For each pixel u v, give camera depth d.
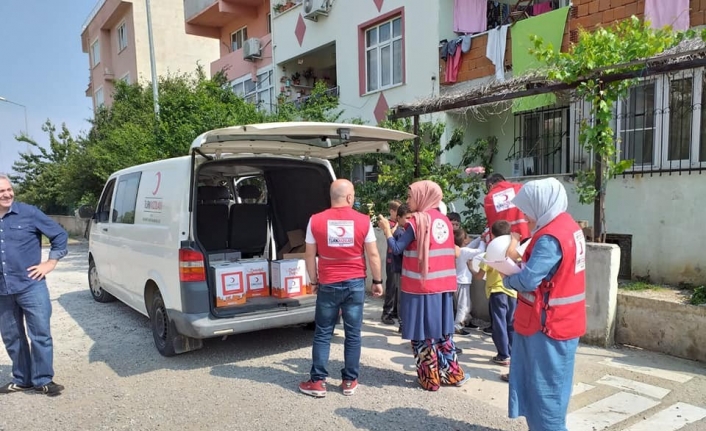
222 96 12.45
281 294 5.26
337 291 4.16
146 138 12.88
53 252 4.45
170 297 5.02
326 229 4.15
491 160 10.22
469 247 5.90
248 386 4.50
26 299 4.30
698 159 6.58
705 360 4.62
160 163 5.66
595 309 5.21
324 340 4.24
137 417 3.94
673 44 5.03
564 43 8.45
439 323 4.22
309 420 3.81
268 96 17.39
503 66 9.34
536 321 2.97
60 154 24.41
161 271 5.16
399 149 8.20
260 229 6.29
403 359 5.13
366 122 12.02
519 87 5.82
